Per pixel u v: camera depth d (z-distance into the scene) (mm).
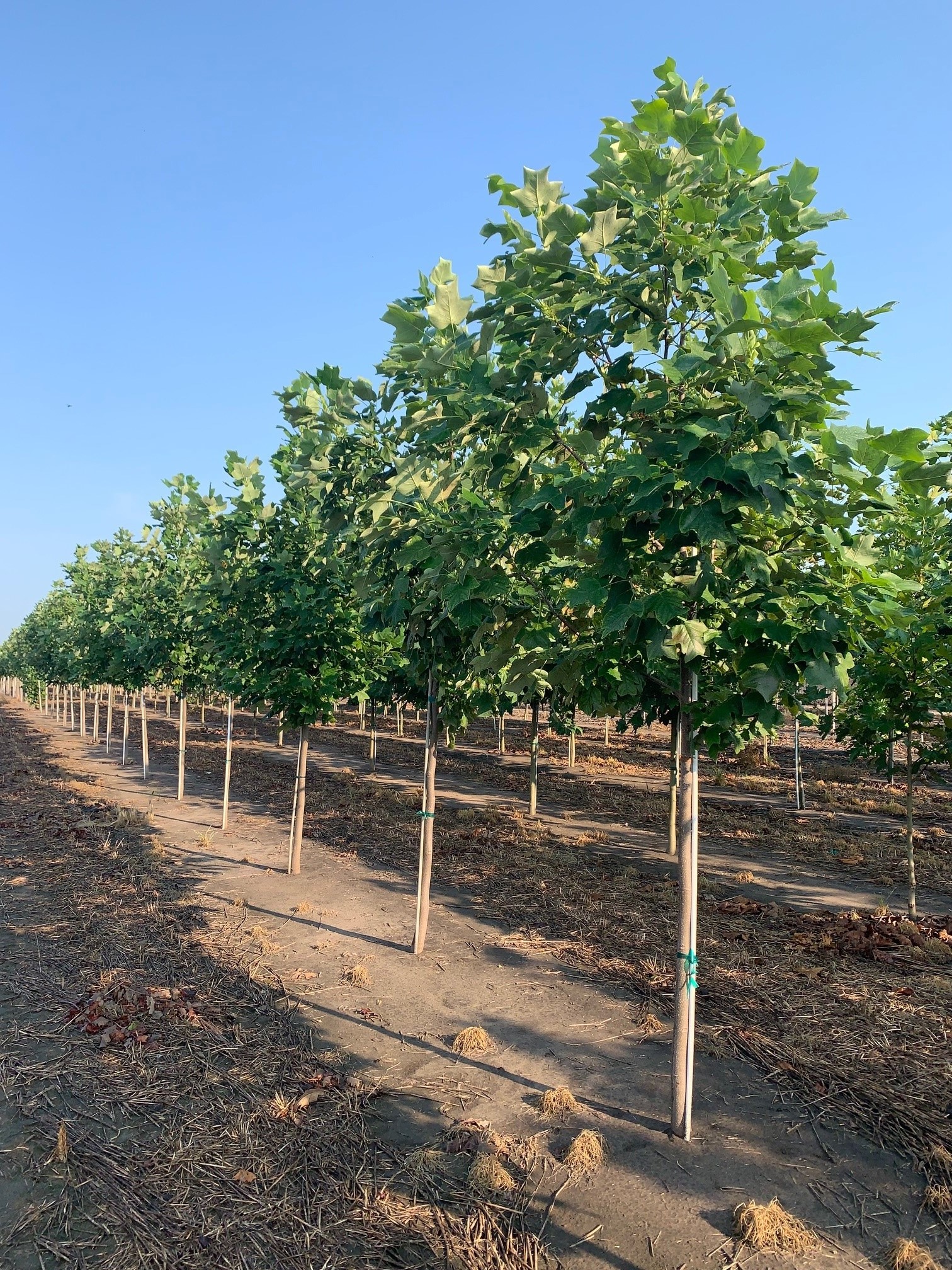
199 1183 3619
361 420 5906
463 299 4113
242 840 10859
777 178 3461
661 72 3631
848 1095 4277
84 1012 5406
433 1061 4719
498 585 4141
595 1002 5539
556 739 23078
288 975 6051
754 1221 3213
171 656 13242
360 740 23844
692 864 3947
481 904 7820
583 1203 3441
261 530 8172
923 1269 3002
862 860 9711
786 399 2775
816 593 3357
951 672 6969
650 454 3010
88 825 11664
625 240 3555
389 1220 3367
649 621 3371
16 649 43062
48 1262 3148
